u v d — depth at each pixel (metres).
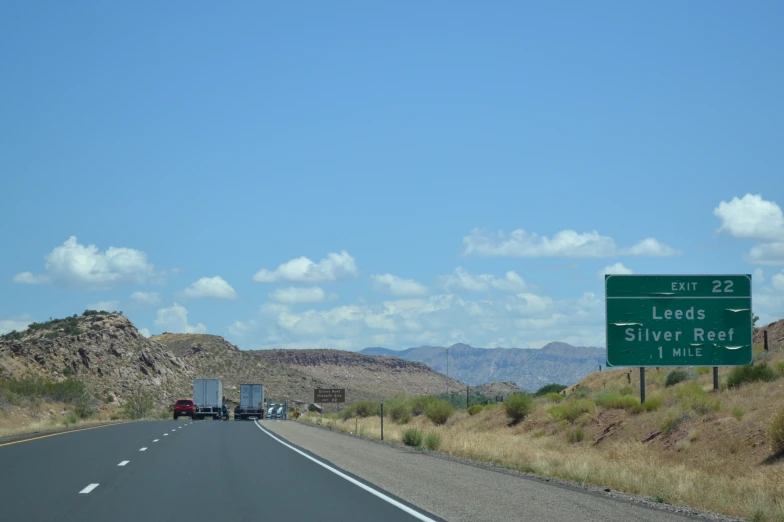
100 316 141.62
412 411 74.75
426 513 15.38
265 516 14.82
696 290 35.81
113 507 15.70
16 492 17.86
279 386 183.50
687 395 39.00
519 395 55.12
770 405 32.88
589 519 15.12
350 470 24.09
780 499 17.58
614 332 35.72
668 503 18.33
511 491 19.44
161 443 35.38
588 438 40.53
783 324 54.84
